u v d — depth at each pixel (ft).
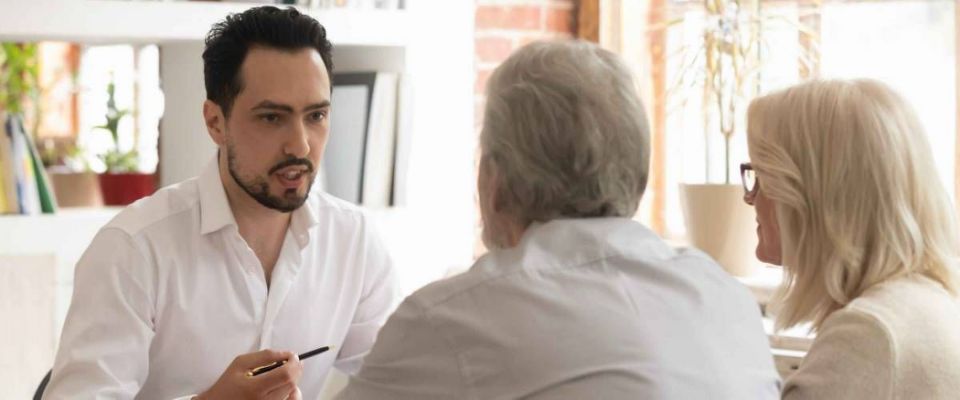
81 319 7.56
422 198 13.76
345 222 8.70
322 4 12.78
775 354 11.28
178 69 12.74
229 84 7.69
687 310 5.65
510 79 5.77
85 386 7.39
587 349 5.38
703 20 14.44
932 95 12.89
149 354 7.94
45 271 11.55
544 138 5.65
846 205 6.80
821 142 6.84
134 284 7.68
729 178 13.20
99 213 11.95
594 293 5.54
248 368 7.26
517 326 5.42
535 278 5.56
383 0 13.28
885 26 13.19
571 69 5.66
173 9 11.84
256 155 7.68
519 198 5.81
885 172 6.75
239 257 8.11
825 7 13.61
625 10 14.88
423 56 13.56
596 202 5.78
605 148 5.66
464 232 14.12
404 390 5.54
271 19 7.65
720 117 12.96
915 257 6.82
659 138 15.16
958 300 6.95
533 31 14.79
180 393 8.02
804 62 13.39
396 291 9.00
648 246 5.85
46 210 11.81
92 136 14.17
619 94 5.71
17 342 11.48
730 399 5.52
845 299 6.89
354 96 13.24
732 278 6.10
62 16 11.30
